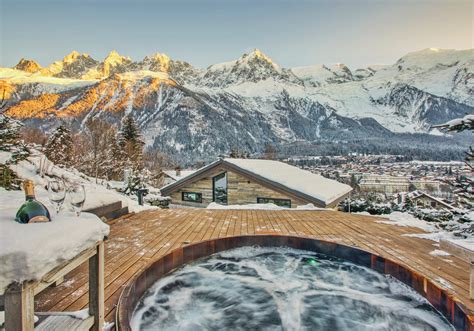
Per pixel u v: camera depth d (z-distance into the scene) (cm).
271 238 375
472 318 186
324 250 354
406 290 263
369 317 261
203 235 406
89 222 154
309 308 272
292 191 830
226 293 299
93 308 161
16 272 101
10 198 332
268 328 249
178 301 279
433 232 433
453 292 237
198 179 1055
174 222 487
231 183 973
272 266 358
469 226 390
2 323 140
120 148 2048
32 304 108
